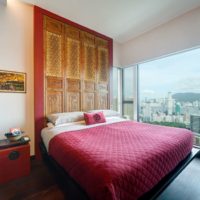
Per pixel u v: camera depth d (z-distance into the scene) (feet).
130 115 14.07
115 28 11.49
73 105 10.63
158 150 4.89
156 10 9.23
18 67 8.45
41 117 9.09
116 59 14.02
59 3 8.61
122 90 14.70
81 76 11.10
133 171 3.81
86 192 4.00
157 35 11.35
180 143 5.99
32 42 8.93
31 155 8.86
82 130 7.59
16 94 8.38
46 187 6.07
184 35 9.72
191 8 9.09
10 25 8.19
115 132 7.18
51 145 6.60
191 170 7.34
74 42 10.73
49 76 9.48
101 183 3.42
